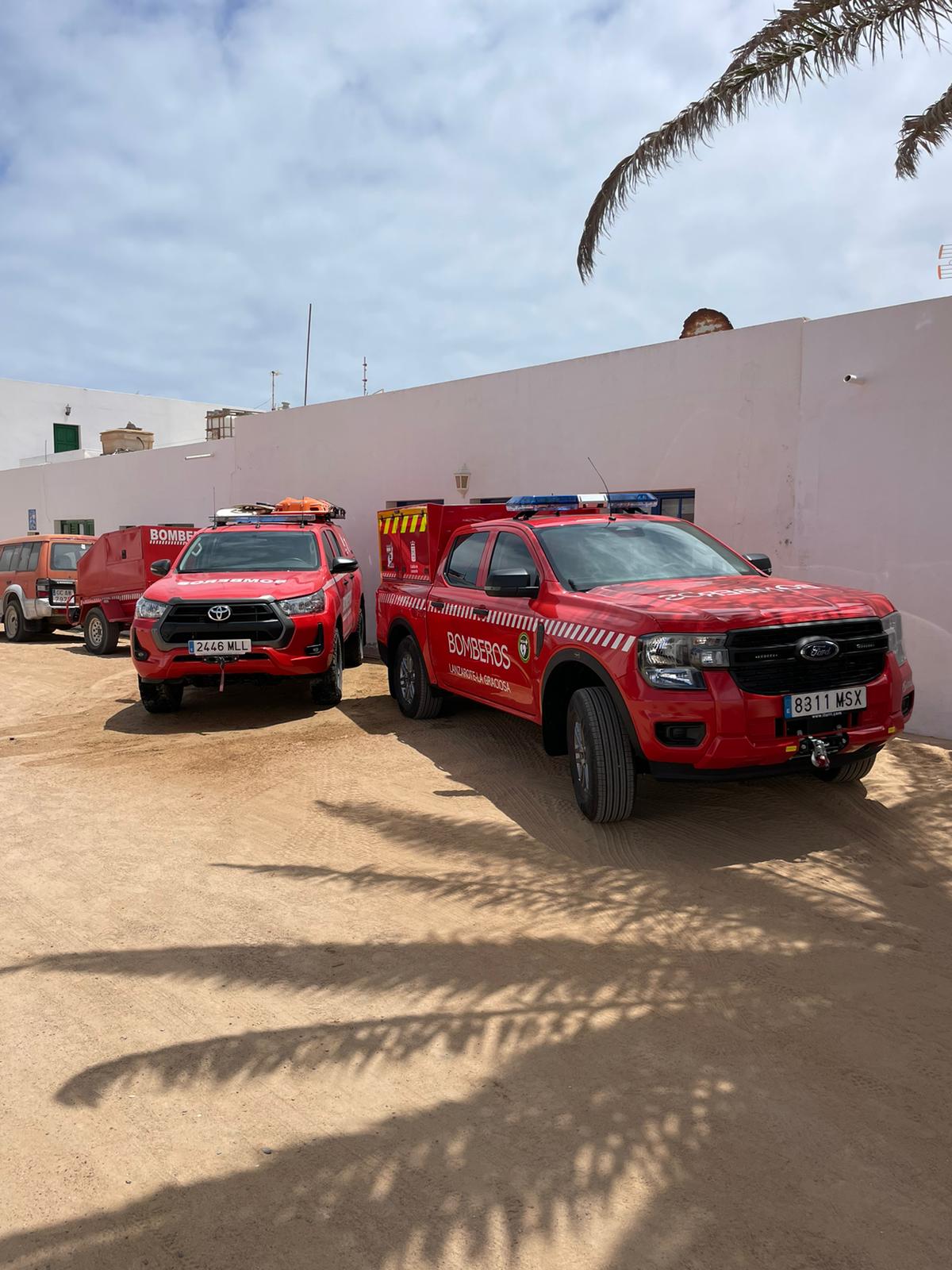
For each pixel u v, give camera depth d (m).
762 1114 2.67
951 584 7.83
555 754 5.91
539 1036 3.12
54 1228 2.29
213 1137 2.63
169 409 39.50
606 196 8.67
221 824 5.55
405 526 8.62
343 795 6.05
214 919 4.15
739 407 9.41
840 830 5.14
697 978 3.51
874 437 8.27
